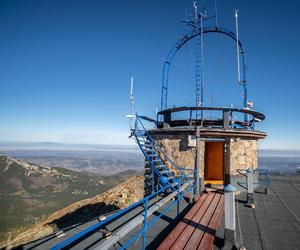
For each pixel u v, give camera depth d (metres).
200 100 10.86
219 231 5.80
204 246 4.56
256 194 9.76
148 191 11.11
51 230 10.86
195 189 8.64
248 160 10.55
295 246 5.14
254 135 10.68
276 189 10.83
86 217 11.66
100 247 3.26
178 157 10.17
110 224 6.73
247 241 5.37
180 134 10.23
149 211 4.81
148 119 10.78
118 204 12.31
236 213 7.30
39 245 5.80
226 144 10.07
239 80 11.74
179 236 5.04
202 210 6.82
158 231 6.01
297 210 7.64
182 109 10.55
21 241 9.87
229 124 10.91
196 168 9.02
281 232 5.87
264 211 7.51
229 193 5.15
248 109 10.24
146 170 11.46
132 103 8.95
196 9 11.93
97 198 14.80
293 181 13.26
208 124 11.28
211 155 13.21
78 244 5.60
